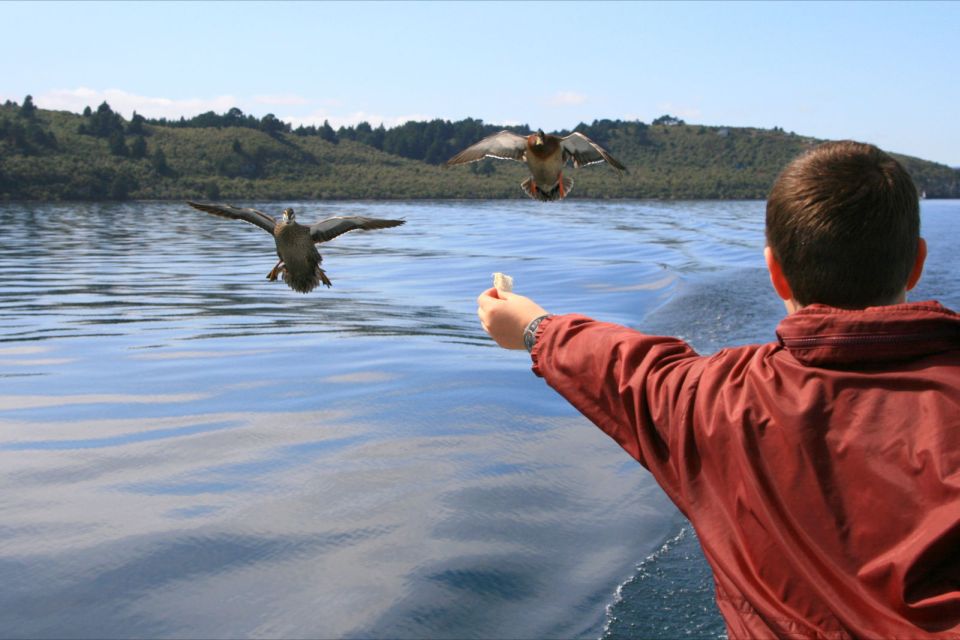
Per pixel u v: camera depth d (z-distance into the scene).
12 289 16.55
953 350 1.27
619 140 195.12
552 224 46.28
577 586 4.22
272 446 6.32
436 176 143.25
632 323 11.66
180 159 135.25
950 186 130.25
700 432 1.38
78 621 3.80
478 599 4.03
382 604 3.94
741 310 12.51
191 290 16.50
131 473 5.75
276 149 146.62
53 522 4.89
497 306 1.75
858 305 1.40
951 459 1.17
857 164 1.39
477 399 7.63
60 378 8.65
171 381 8.51
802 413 1.28
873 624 1.18
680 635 3.67
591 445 6.38
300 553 4.49
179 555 4.45
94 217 57.81
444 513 5.04
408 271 20.27
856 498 1.22
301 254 4.90
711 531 1.35
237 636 3.67
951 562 1.17
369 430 6.73
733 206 92.50
